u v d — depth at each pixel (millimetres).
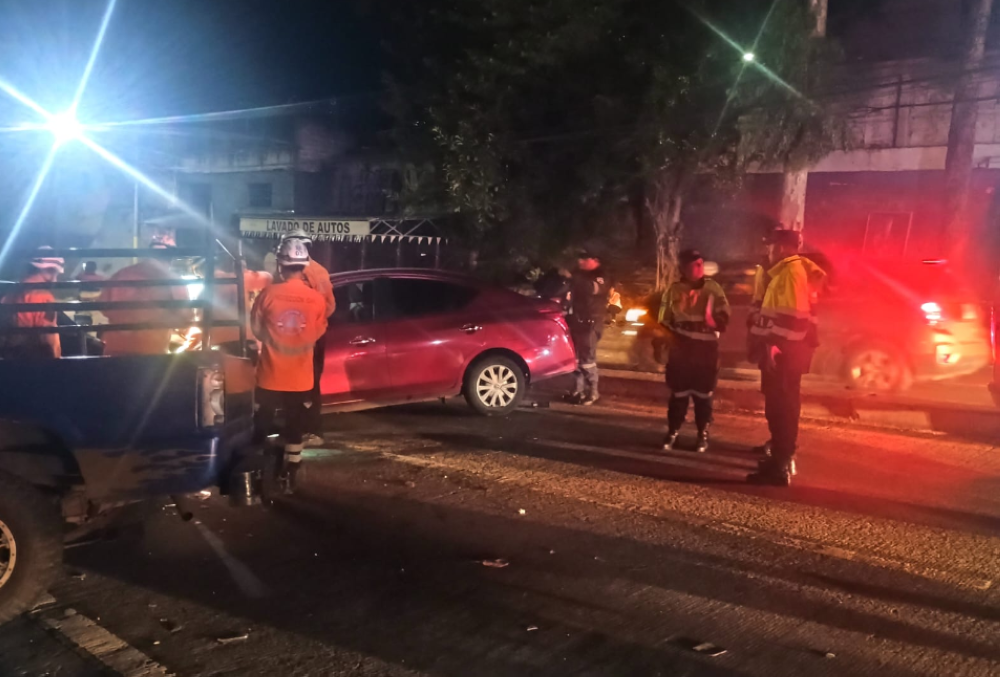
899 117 17484
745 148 13383
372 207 24281
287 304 5559
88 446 4273
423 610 4453
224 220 26672
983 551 5285
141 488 4391
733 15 12992
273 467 5535
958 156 14734
